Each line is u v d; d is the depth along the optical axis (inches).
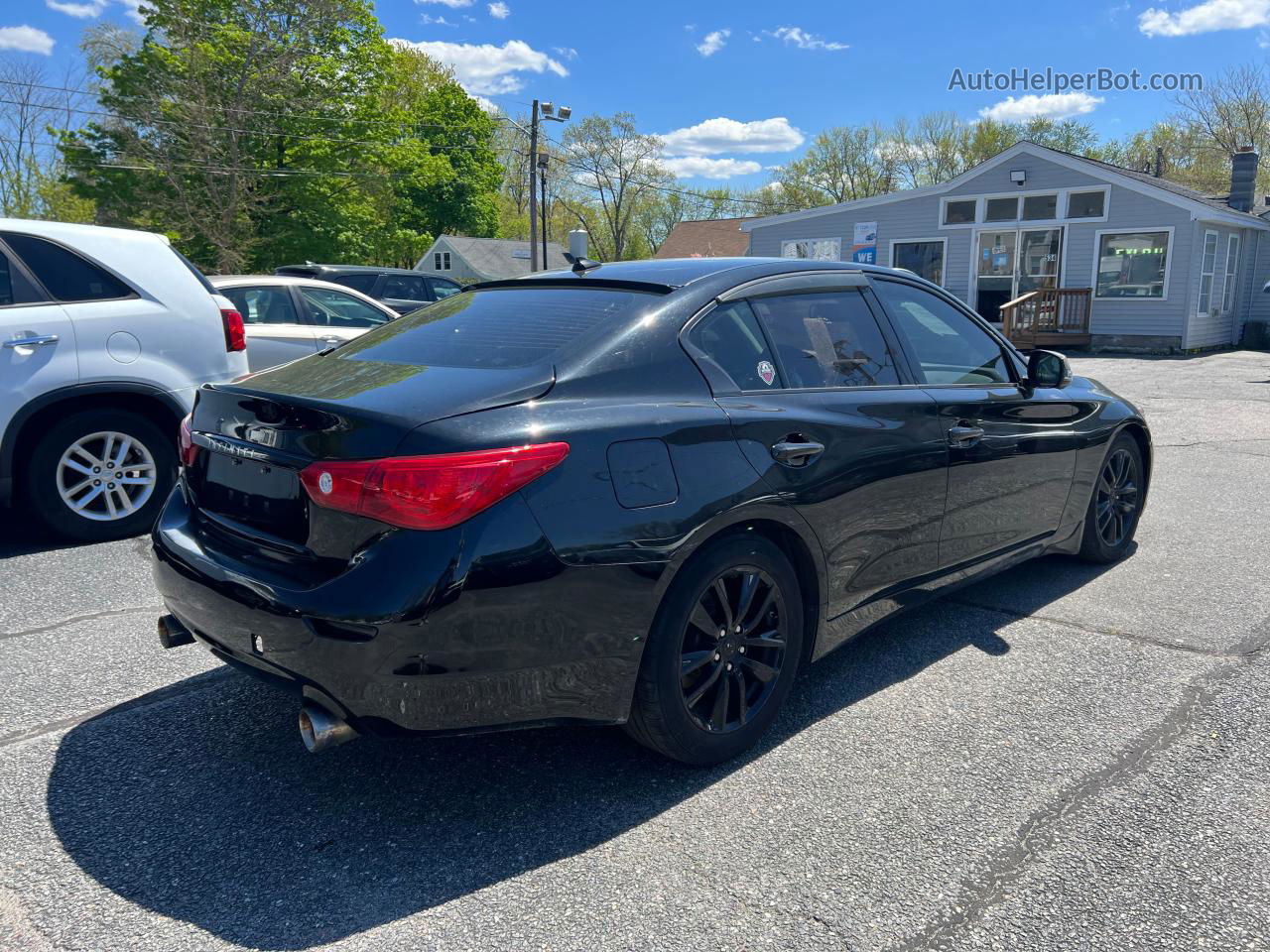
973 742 118.7
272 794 107.7
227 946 82.2
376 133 1384.1
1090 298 823.7
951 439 139.3
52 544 208.1
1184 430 378.6
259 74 1246.9
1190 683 135.6
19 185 1289.4
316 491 94.6
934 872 92.2
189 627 109.8
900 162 2133.4
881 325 140.3
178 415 213.5
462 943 82.4
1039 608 168.7
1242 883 90.0
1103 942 82.0
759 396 117.6
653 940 82.7
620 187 2295.8
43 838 98.7
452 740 120.7
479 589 90.4
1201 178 1737.2
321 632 90.4
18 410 192.1
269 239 1341.0
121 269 207.5
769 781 109.7
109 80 1249.4
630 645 100.3
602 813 103.3
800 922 84.9
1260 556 199.6
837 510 121.2
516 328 115.6
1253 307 935.0
